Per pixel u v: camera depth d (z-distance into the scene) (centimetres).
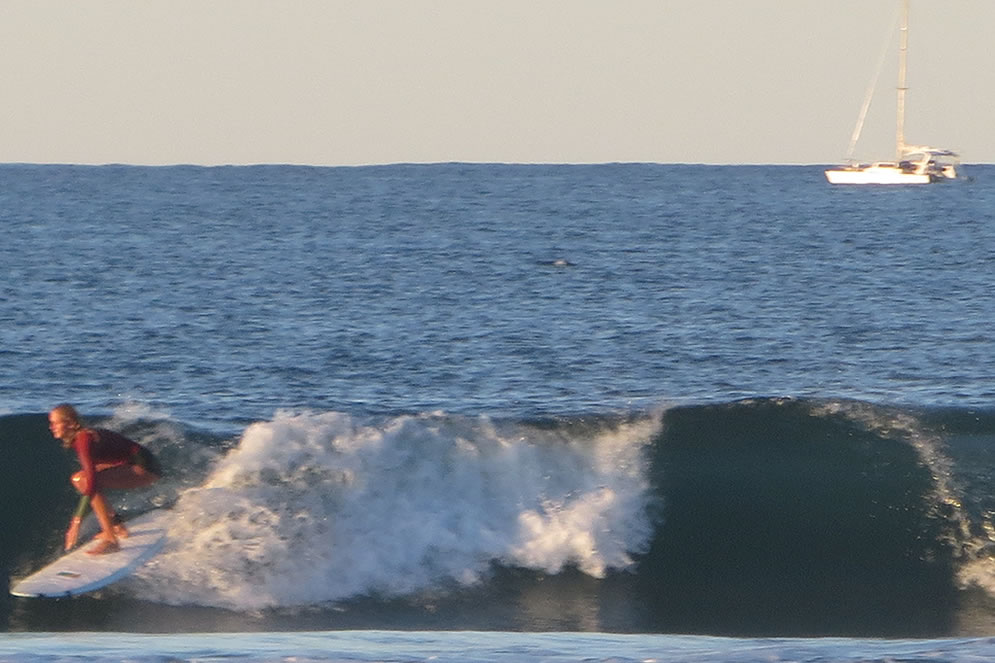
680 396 8606
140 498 4959
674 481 5253
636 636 4169
